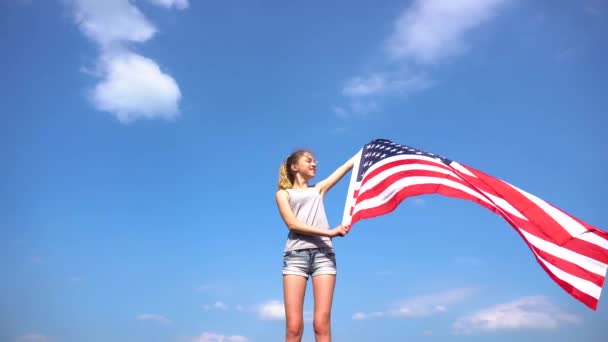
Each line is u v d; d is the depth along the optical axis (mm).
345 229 6145
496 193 6707
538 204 6449
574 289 5848
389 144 7594
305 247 6098
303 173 6586
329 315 5980
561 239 6125
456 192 6855
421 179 7043
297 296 6027
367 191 7188
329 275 6055
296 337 5930
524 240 6285
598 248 5934
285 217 6160
